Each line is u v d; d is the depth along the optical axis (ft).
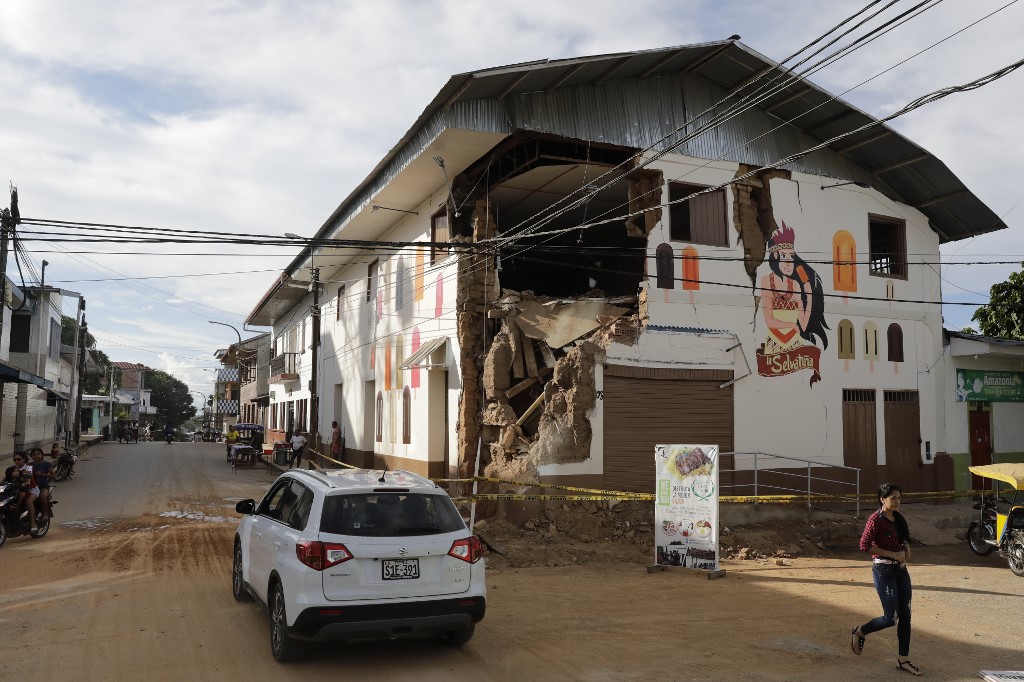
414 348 65.51
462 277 56.34
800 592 32.58
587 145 52.65
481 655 22.35
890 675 21.48
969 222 65.77
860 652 22.79
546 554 39.68
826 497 49.06
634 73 53.62
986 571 39.63
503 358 52.47
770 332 56.24
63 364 128.06
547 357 53.83
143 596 29.14
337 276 95.91
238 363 195.11
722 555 42.47
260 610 27.04
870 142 59.57
